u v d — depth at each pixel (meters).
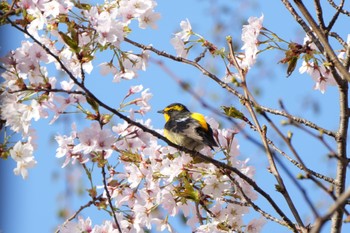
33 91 10.82
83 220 12.06
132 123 10.64
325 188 6.59
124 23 12.27
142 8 12.44
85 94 10.13
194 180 12.51
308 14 9.91
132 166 12.60
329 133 11.28
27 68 10.87
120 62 12.45
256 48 11.98
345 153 11.12
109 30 11.00
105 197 11.98
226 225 12.34
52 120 11.09
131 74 12.52
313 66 12.66
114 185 12.56
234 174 12.38
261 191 10.83
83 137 11.04
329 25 11.16
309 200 6.25
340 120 11.20
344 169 11.08
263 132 10.69
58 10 11.29
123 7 12.27
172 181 12.39
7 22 9.87
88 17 11.03
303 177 6.71
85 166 11.58
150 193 12.52
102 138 11.08
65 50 12.19
